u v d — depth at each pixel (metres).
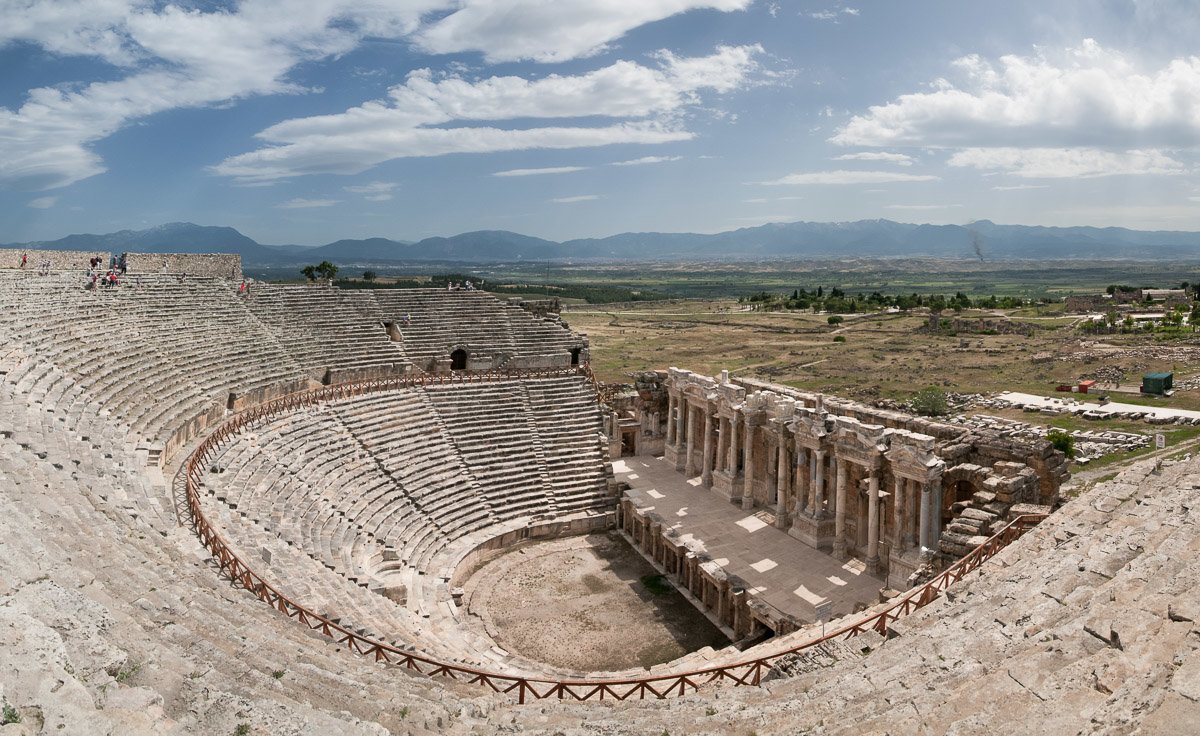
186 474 32.81
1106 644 13.44
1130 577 16.39
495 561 45.12
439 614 36.00
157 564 19.98
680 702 16.89
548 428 56.56
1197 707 9.68
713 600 39.41
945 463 37.00
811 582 38.03
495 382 59.25
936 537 37.16
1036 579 19.44
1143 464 31.12
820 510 42.66
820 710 14.42
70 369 37.03
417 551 41.88
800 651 20.89
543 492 51.31
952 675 14.29
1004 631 16.12
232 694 11.52
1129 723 9.89
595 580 42.97
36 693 9.16
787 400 46.41
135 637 12.80
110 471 27.95
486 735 13.95
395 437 49.84
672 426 59.53
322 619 20.48
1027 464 37.00
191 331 51.69
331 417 48.38
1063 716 10.78
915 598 26.20
